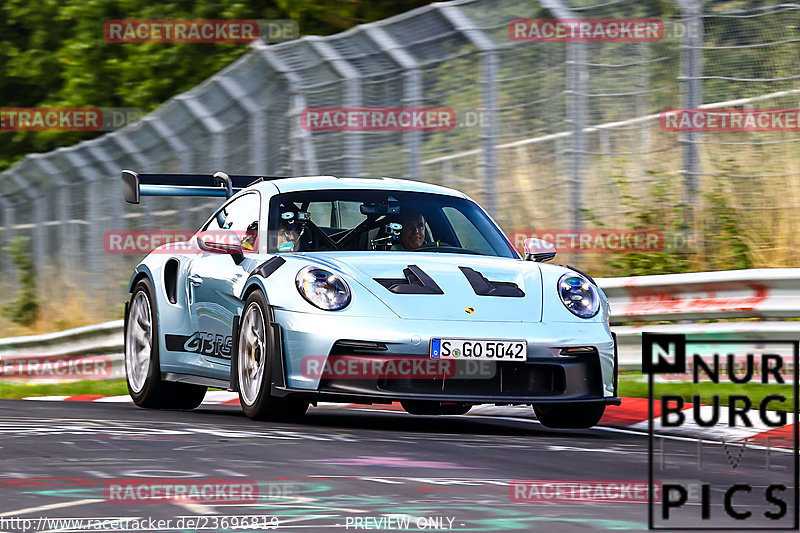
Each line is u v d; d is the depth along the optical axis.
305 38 41.19
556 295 22.44
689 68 37.28
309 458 16.81
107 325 44.41
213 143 44.56
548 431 22.66
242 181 28.58
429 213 25.42
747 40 37.25
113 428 20.72
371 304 21.28
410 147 39.59
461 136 39.72
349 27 63.56
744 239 37.53
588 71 38.78
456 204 25.94
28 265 57.81
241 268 23.95
